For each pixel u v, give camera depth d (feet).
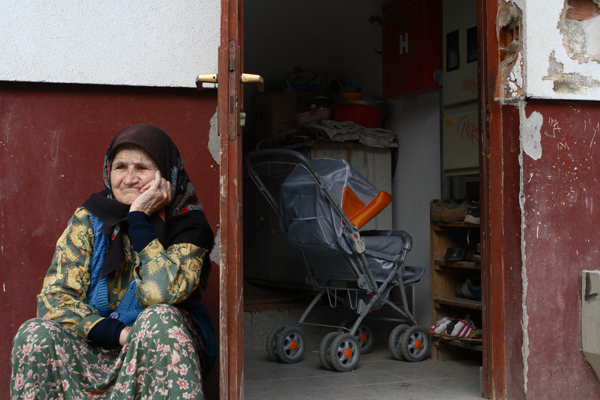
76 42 8.23
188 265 6.49
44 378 5.62
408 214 16.43
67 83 8.25
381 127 17.66
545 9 9.14
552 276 9.12
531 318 8.94
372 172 16.57
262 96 18.69
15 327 8.09
